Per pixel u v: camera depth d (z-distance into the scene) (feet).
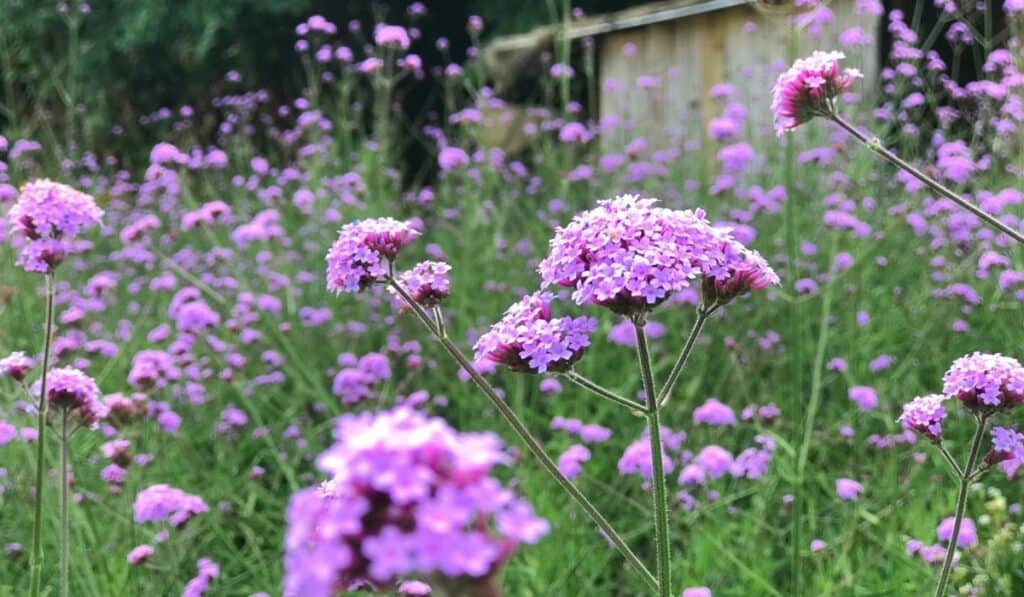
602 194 24.57
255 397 17.60
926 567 10.87
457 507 3.01
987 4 20.06
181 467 15.34
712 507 11.84
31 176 28.48
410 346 17.75
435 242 25.50
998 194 17.16
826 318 12.60
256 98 33.14
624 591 12.78
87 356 18.10
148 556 10.85
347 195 22.35
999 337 15.53
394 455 3.09
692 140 28.53
